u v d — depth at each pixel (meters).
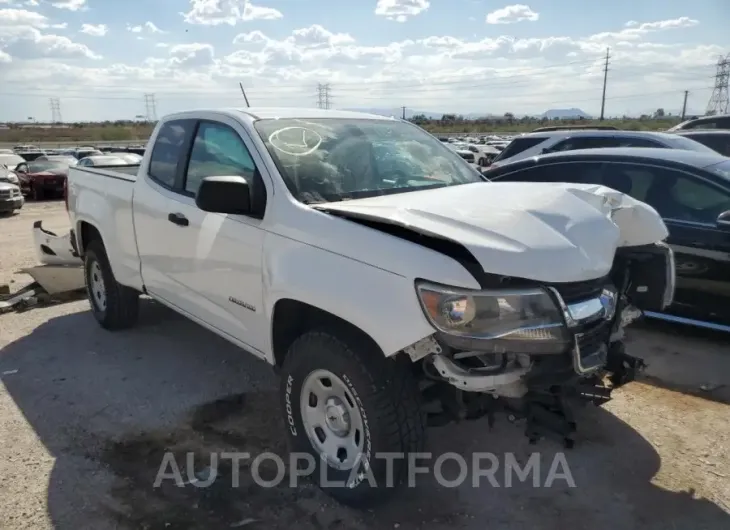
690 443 3.88
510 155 10.02
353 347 3.02
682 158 5.71
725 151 9.96
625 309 3.42
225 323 3.99
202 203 3.40
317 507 3.28
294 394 3.39
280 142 3.80
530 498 3.35
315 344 3.16
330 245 3.11
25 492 3.39
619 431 4.02
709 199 5.34
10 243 11.89
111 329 5.83
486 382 2.75
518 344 2.66
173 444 3.88
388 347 2.79
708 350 5.33
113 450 3.82
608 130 9.50
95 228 5.73
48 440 3.93
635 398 4.47
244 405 4.40
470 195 3.42
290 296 3.25
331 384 3.23
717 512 3.23
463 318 2.64
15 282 8.30
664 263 3.57
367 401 2.97
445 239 2.78
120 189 5.14
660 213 5.54
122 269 5.23
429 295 2.68
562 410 2.98
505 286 2.68
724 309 5.18
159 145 4.78
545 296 2.70
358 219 3.12
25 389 4.68
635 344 5.48
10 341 5.71
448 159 4.50
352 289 2.93
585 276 2.80
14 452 3.79
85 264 6.04
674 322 5.64
